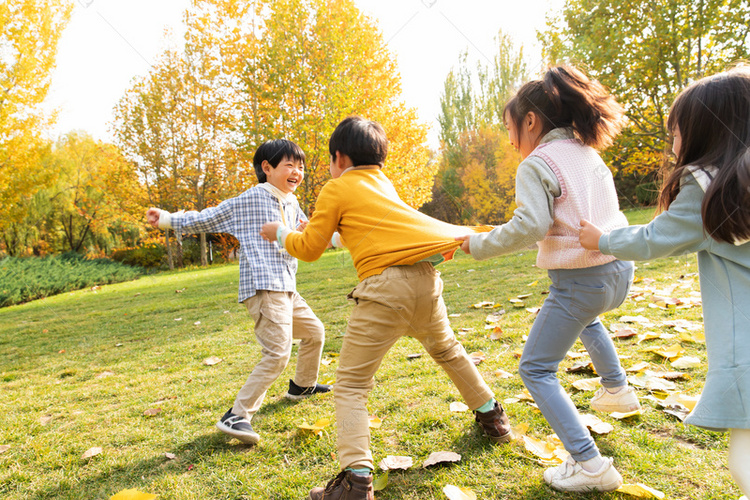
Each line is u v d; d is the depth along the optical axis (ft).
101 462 6.23
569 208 4.58
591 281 4.62
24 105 26.50
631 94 30.40
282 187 7.57
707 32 29.32
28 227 55.26
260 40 31.81
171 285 33.14
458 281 18.16
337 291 19.67
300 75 30.73
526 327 10.41
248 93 34.81
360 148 5.39
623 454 5.23
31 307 28.86
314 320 7.81
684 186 3.90
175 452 6.36
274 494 5.13
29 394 9.53
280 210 7.41
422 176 45.06
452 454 5.38
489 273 19.44
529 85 5.00
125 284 41.14
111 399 8.84
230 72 33.68
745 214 3.45
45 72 24.40
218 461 5.95
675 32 29.19
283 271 7.10
